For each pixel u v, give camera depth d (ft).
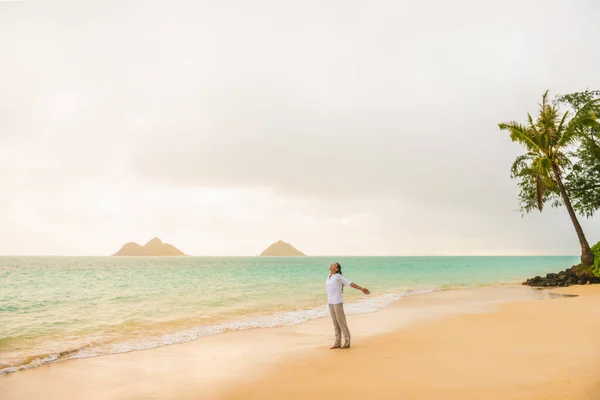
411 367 19.77
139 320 40.65
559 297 54.44
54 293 73.92
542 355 20.79
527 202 95.30
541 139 80.64
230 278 124.98
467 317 37.09
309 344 27.55
